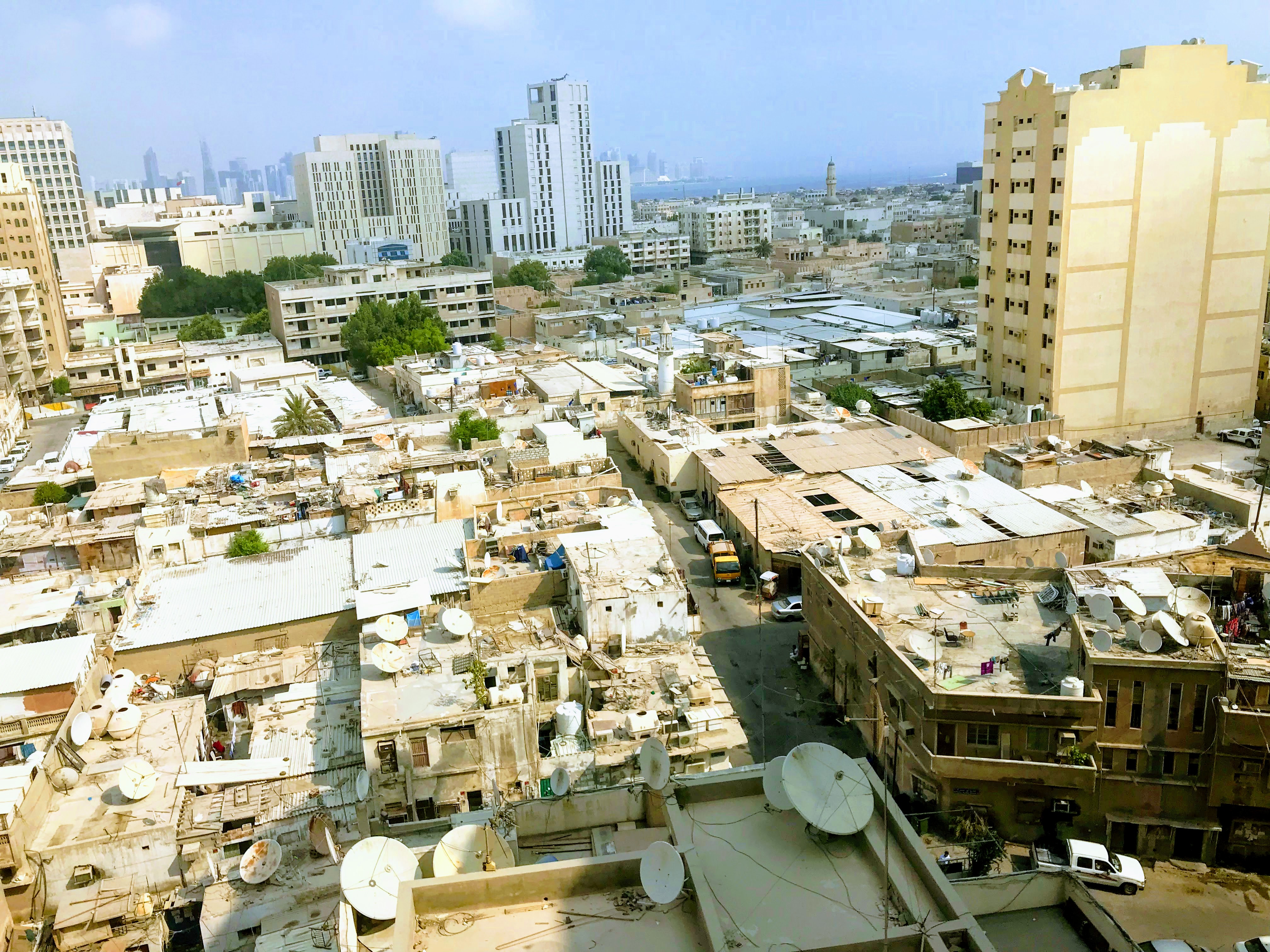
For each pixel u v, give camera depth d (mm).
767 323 169625
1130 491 84750
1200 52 109062
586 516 71688
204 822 45125
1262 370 129250
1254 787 43719
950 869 44750
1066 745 45688
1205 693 44094
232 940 39188
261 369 145750
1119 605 50688
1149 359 117562
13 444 125312
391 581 63438
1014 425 102125
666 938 23250
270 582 65375
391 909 27141
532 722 45344
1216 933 41344
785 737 57438
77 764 48375
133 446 93312
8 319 147625
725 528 88000
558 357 147625
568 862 24500
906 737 49969
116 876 43219
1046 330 115625
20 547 71312
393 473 86812
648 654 55719
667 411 112375
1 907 39531
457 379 127938
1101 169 109312
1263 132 113625
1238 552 57219
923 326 158625
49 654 53969
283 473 90875
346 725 52344
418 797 44969
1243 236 116625
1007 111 117562
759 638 70562
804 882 25344
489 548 66438
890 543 66438
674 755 48031
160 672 59312
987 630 53344
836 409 113188
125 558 72875
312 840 43438
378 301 171250
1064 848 46562
